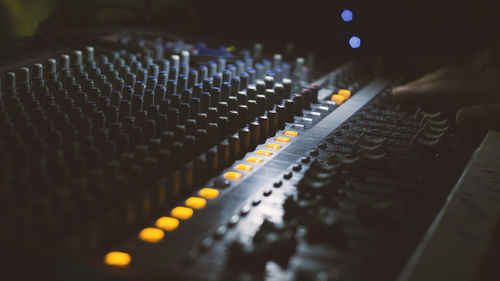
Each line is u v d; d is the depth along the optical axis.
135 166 0.32
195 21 1.10
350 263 0.28
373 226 0.32
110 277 0.25
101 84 0.50
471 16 1.08
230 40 0.92
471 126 0.51
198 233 0.30
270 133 0.48
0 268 0.26
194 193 0.35
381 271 0.28
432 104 0.58
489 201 0.35
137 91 0.49
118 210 0.29
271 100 0.53
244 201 0.34
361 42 1.11
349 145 0.46
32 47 0.68
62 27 0.91
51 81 0.47
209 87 0.53
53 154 0.31
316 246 0.29
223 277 0.26
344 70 0.71
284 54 0.85
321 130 0.50
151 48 0.70
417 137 0.46
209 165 0.37
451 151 0.47
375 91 0.67
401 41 1.10
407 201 0.36
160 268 0.27
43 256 0.25
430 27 1.10
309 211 0.31
